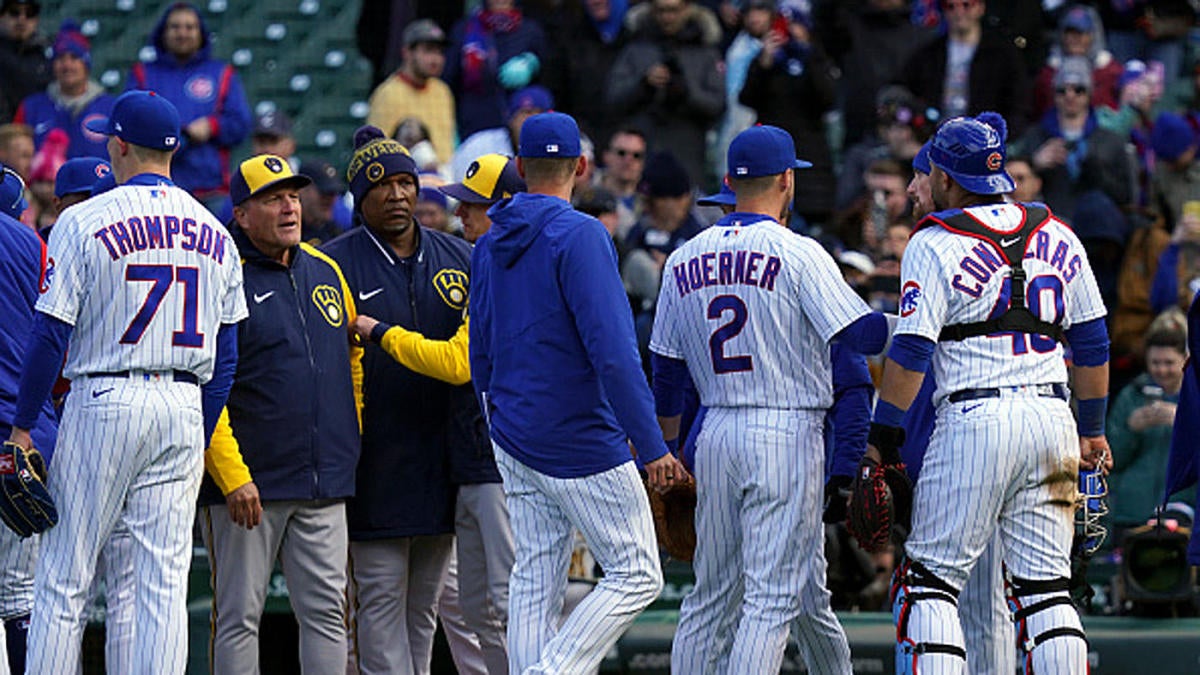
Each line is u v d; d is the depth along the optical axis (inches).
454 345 911.7
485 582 944.3
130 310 809.5
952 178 828.6
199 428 833.5
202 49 1577.3
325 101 1895.9
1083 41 1654.8
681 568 1173.7
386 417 932.6
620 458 818.2
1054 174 1526.8
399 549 940.0
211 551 900.0
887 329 835.4
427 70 1637.6
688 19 1640.0
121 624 917.2
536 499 830.5
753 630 839.7
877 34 1676.9
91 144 1616.6
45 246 907.4
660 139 1608.0
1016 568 815.7
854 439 865.5
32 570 898.7
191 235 827.4
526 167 832.9
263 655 1166.3
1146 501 1214.3
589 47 1696.6
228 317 850.1
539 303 816.9
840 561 1133.7
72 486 808.9
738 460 846.5
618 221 1414.9
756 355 844.6
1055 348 815.7
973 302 805.2
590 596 816.9
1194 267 1417.3
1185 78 1756.9
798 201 1563.7
